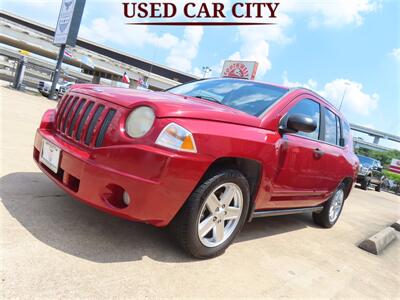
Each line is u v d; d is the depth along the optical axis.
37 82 22.73
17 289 1.85
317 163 3.80
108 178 2.27
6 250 2.17
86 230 2.71
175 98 2.87
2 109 8.57
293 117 3.06
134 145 2.27
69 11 15.66
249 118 2.92
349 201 9.62
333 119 4.39
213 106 2.95
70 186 2.53
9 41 52.53
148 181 2.24
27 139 5.59
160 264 2.51
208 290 2.35
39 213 2.80
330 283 3.03
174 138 2.31
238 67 22.17
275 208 3.59
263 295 2.49
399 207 12.45
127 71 57.16
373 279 3.41
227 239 2.90
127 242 2.70
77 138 2.60
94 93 2.69
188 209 2.48
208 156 2.44
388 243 4.98
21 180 3.49
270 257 3.24
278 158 3.07
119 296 2.02
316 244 4.09
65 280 2.03
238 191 2.85
